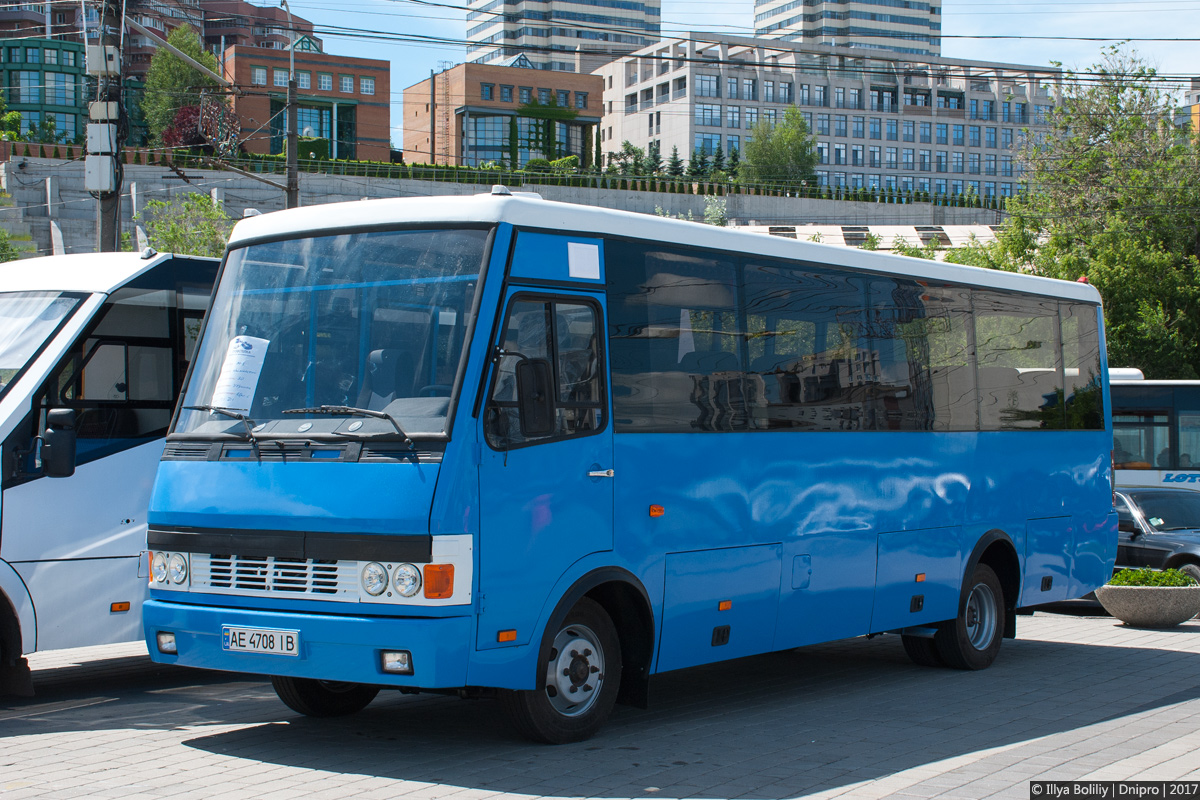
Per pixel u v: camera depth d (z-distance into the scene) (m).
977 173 148.25
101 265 9.51
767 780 6.47
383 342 6.79
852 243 78.25
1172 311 36.97
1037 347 11.72
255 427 6.89
